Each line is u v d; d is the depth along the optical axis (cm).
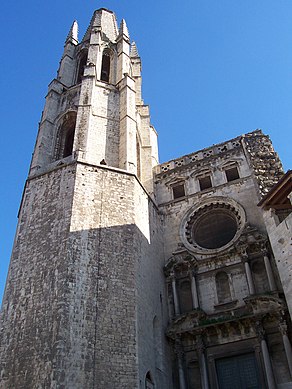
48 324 2278
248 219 3178
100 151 3391
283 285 2467
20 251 2723
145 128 4238
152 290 2873
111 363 2248
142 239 2994
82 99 3703
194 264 3114
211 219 3453
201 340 2736
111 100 3869
